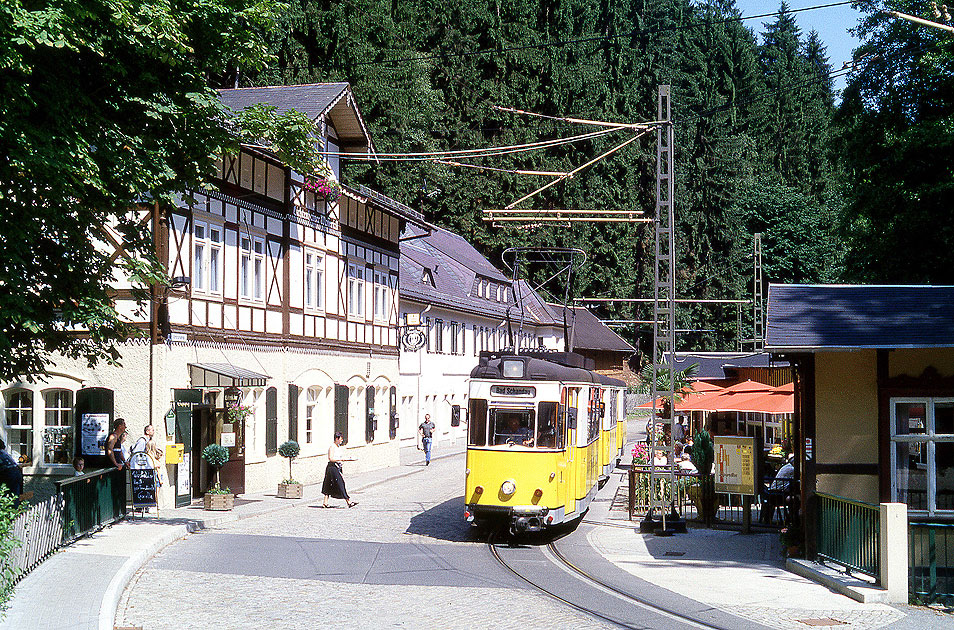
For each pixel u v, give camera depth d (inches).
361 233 1411.2
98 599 480.7
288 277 1167.0
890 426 669.9
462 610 501.7
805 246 3235.7
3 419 906.7
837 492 675.4
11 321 554.6
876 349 652.7
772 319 676.7
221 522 848.9
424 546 744.3
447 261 2324.1
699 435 975.6
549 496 781.3
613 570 650.2
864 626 489.4
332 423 1290.6
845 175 1363.2
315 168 687.1
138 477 812.6
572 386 842.8
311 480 1227.9
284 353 1148.5
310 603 511.8
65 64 550.3
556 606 516.4
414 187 2171.5
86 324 595.8
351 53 1898.4
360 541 758.5
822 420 677.9
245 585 557.0
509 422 793.6
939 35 1145.4
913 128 1170.0
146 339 897.5
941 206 1180.5
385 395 1520.7
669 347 860.0
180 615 474.9
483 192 2691.9
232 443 976.3
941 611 537.0
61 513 631.8
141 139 588.4
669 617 496.4
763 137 3503.9
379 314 1496.1
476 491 788.6
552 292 3046.3
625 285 3036.4
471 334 2314.2
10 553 472.1
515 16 2723.9
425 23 2571.4
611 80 3031.5
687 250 3240.7
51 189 538.6
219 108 634.8
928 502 665.6
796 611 520.7
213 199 994.7
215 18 614.2
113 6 518.6
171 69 610.9
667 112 820.6
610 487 1229.1
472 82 2672.2
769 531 855.1
